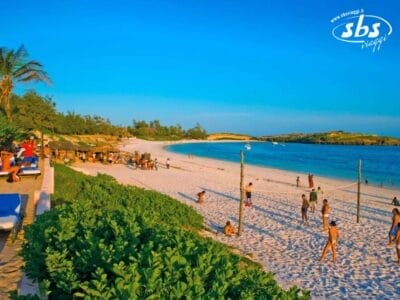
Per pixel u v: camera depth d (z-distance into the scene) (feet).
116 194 57.21
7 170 57.26
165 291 11.78
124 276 12.07
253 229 61.05
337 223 67.87
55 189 53.01
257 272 13.70
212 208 78.23
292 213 74.95
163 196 62.13
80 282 14.06
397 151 432.25
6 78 97.55
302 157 296.92
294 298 12.31
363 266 45.21
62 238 17.40
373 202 94.63
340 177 159.84
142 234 18.38
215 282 12.15
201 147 431.02
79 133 344.49
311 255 48.75
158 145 416.05
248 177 144.46
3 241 29.55
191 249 15.31
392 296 36.99
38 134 155.12
